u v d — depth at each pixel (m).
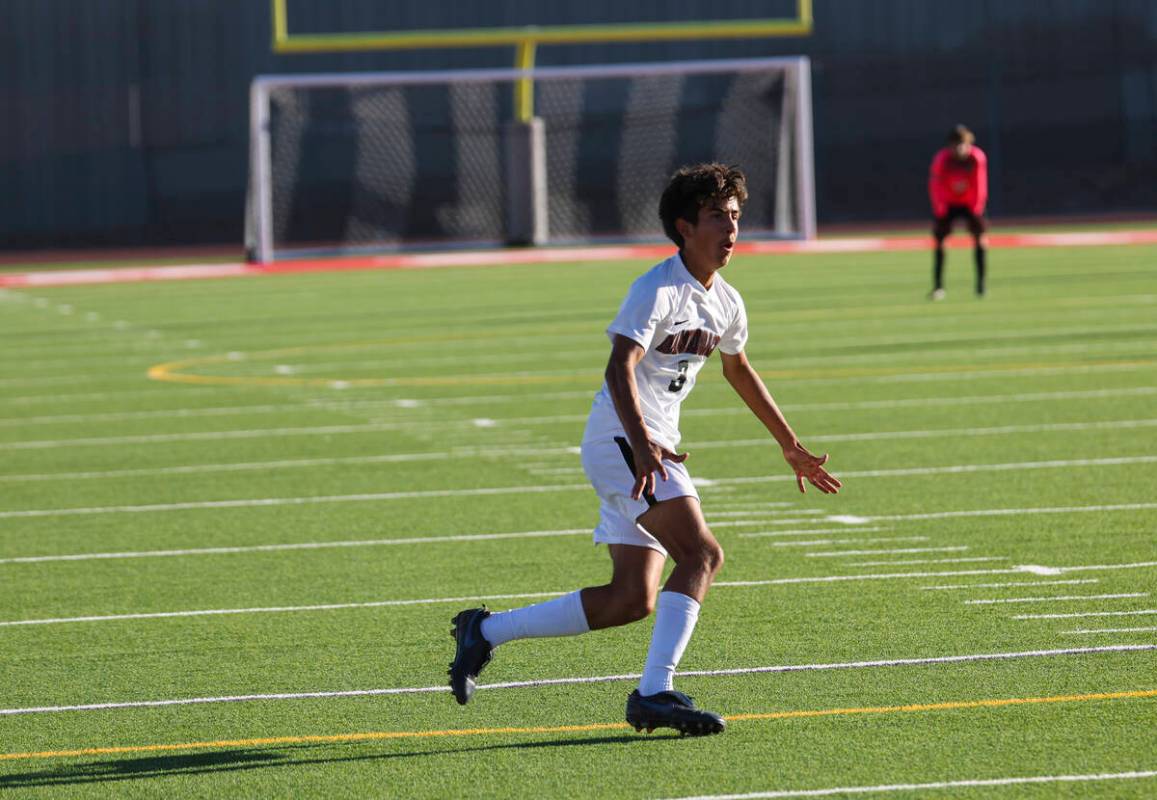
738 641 25.08
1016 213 161.38
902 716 21.11
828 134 160.75
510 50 157.62
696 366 20.77
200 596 28.94
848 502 36.12
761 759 19.55
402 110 153.62
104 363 66.25
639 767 19.38
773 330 71.06
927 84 160.75
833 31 160.12
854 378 56.03
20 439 48.06
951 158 80.94
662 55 159.50
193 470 42.22
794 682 22.83
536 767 19.47
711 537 20.28
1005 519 33.84
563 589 28.97
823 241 134.38
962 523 33.59
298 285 107.44
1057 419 46.62
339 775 19.36
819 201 161.38
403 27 154.25
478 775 19.22
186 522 35.72
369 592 29.00
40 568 31.50
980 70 160.75
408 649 25.19
